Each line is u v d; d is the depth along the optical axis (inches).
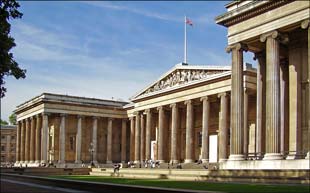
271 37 2033.7
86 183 1894.7
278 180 1724.9
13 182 2645.2
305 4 1895.9
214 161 3924.7
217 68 3622.0
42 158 4709.6
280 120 2017.7
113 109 5152.6
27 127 5300.2
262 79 2347.4
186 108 4082.2
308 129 1987.0
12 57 1505.9
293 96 2177.7
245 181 1856.5
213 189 1457.9
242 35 2183.8
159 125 4212.6
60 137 4795.8
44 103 4724.4
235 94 2208.4
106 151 5290.4
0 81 1528.1
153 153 4542.3
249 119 3474.4
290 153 2144.4
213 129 3986.2
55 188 2063.2
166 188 1449.3
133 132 4869.6
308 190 1360.7
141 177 2733.8
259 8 2081.7
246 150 2329.0
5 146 7864.2
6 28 1413.6
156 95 4269.2
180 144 4357.8
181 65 4013.3
